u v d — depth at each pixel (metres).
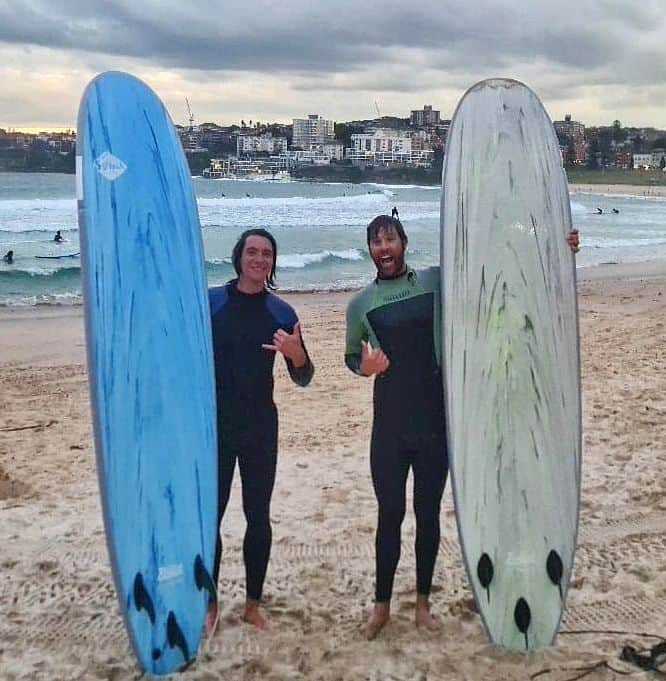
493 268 3.33
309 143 166.88
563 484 3.34
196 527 3.13
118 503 2.88
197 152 146.38
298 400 7.48
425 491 3.26
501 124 3.47
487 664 3.12
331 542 4.33
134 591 2.94
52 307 13.80
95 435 2.80
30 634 3.40
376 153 157.75
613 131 175.38
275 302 3.33
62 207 37.03
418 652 3.21
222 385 3.25
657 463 5.49
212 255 22.70
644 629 3.38
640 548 4.18
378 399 3.24
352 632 3.39
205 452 3.16
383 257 3.19
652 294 15.09
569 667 3.09
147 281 3.04
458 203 3.30
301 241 27.47
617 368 8.42
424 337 3.20
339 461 5.73
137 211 3.05
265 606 3.63
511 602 3.23
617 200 88.56
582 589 3.75
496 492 3.25
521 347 3.33
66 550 4.25
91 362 2.79
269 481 3.33
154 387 3.01
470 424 3.22
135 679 3.05
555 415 3.36
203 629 3.20
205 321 3.21
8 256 19.42
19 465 5.70
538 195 3.46
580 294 15.12
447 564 4.02
